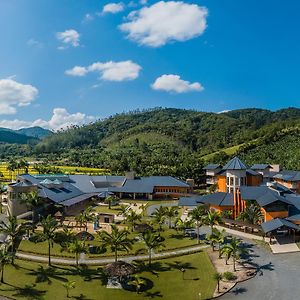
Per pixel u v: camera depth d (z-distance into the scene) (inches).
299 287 2650.1
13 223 3388.3
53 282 2802.7
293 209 4109.3
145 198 6614.2
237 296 2544.3
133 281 2701.8
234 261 2984.7
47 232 3149.6
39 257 3292.3
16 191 4690.0
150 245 3058.6
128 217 4217.5
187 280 2819.9
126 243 3075.8
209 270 2982.3
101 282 2805.1
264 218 4018.2
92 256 3307.1
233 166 4810.5
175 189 6712.6
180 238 3846.0
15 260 3208.7
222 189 5462.6
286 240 3668.8
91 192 6338.6
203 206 4397.1
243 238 3818.9
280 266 3036.4
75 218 4399.6
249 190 4503.0
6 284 2770.7
